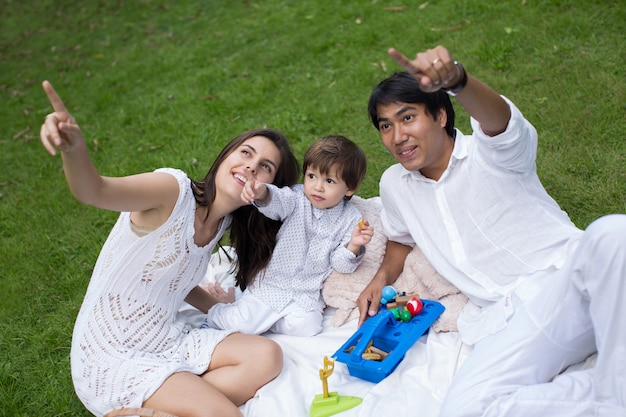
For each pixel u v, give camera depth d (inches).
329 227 120.3
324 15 238.4
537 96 172.4
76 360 103.3
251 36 240.5
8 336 135.8
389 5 229.9
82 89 239.0
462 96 88.4
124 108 220.1
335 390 102.7
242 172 107.8
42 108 233.0
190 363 104.5
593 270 82.8
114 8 297.3
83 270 153.4
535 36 191.6
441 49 85.1
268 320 116.3
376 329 108.3
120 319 103.3
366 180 162.1
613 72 172.1
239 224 119.0
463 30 204.4
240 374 102.1
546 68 179.9
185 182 102.6
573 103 166.7
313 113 190.7
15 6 321.1
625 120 157.9
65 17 301.1
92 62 257.6
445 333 110.2
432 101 100.4
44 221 174.2
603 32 185.5
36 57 272.4
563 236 99.0
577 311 88.0
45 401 117.9
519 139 93.8
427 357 105.2
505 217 101.0
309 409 99.7
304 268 120.0
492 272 104.0
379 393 99.8
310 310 117.6
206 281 134.5
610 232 80.8
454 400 90.7
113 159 195.5
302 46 223.3
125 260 103.3
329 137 120.0
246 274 122.3
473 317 105.7
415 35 209.0
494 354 93.0
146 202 97.0
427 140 101.7
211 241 110.0
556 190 145.3
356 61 207.3
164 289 106.3
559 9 198.8
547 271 98.1
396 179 113.1
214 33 252.5
